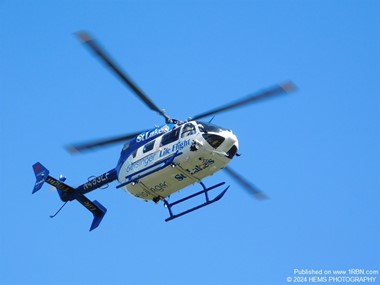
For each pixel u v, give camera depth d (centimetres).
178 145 8794
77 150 9256
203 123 8825
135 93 8950
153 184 9119
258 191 9306
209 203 9019
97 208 10638
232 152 8838
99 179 10138
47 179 10406
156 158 8988
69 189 10462
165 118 9325
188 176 8925
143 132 9500
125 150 9581
